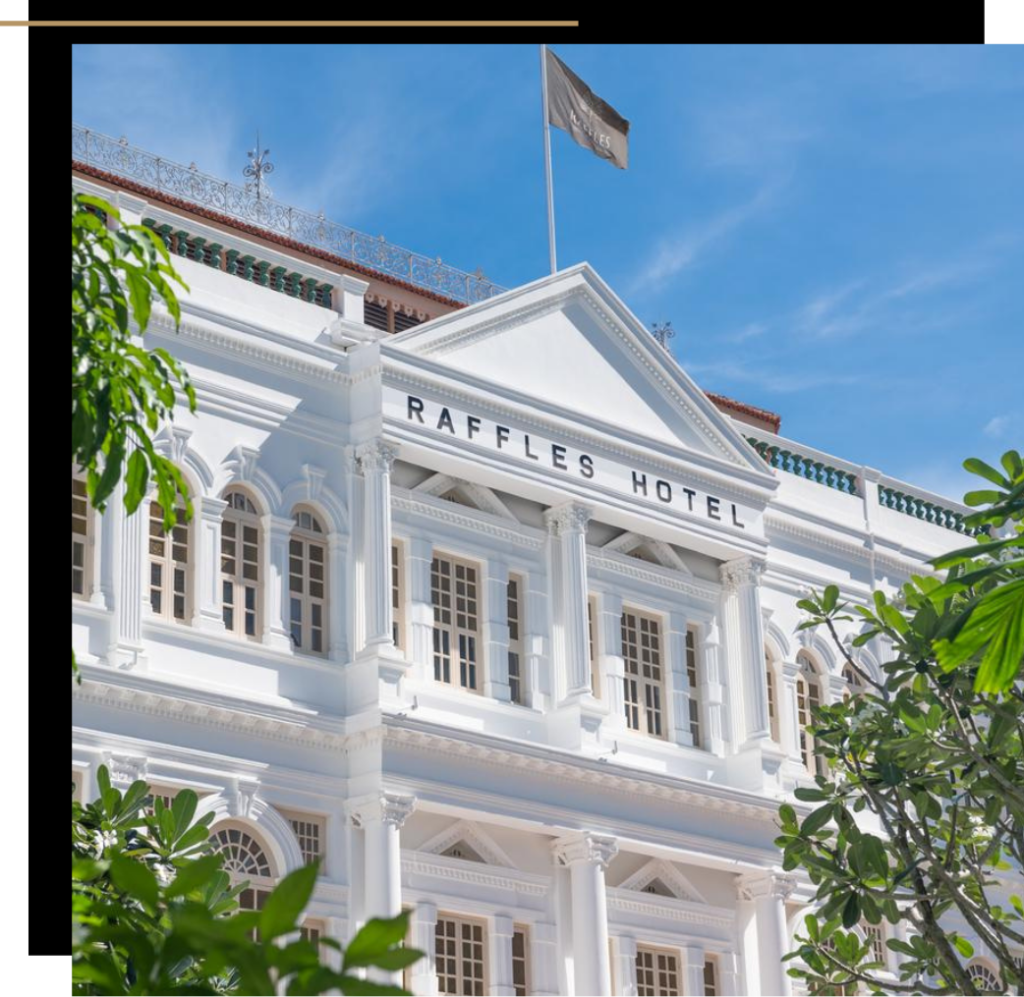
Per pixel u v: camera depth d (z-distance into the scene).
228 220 41.19
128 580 30.33
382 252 44.16
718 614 40.25
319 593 33.72
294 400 33.78
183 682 30.38
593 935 34.69
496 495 36.44
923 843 23.56
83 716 29.38
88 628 29.84
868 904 23.36
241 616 32.31
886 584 45.34
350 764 32.69
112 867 6.90
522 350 37.25
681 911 37.59
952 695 23.58
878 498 46.09
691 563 40.03
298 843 31.81
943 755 23.55
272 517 32.97
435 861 33.47
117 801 20.42
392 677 33.06
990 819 24.12
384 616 33.25
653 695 38.81
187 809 20.88
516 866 34.91
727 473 39.97
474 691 35.41
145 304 12.68
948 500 47.94
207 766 30.70
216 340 32.75
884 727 24.25
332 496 34.00
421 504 35.12
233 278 33.78
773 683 41.88
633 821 36.03
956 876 25.14
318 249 42.78
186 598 31.67
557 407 36.81
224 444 32.53
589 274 38.53
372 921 6.62
